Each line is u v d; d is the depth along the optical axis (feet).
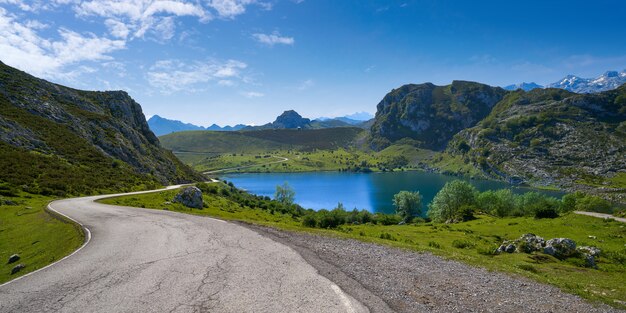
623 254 122.93
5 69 527.40
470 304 36.96
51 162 327.26
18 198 217.97
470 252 134.00
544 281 47.62
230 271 48.80
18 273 75.31
